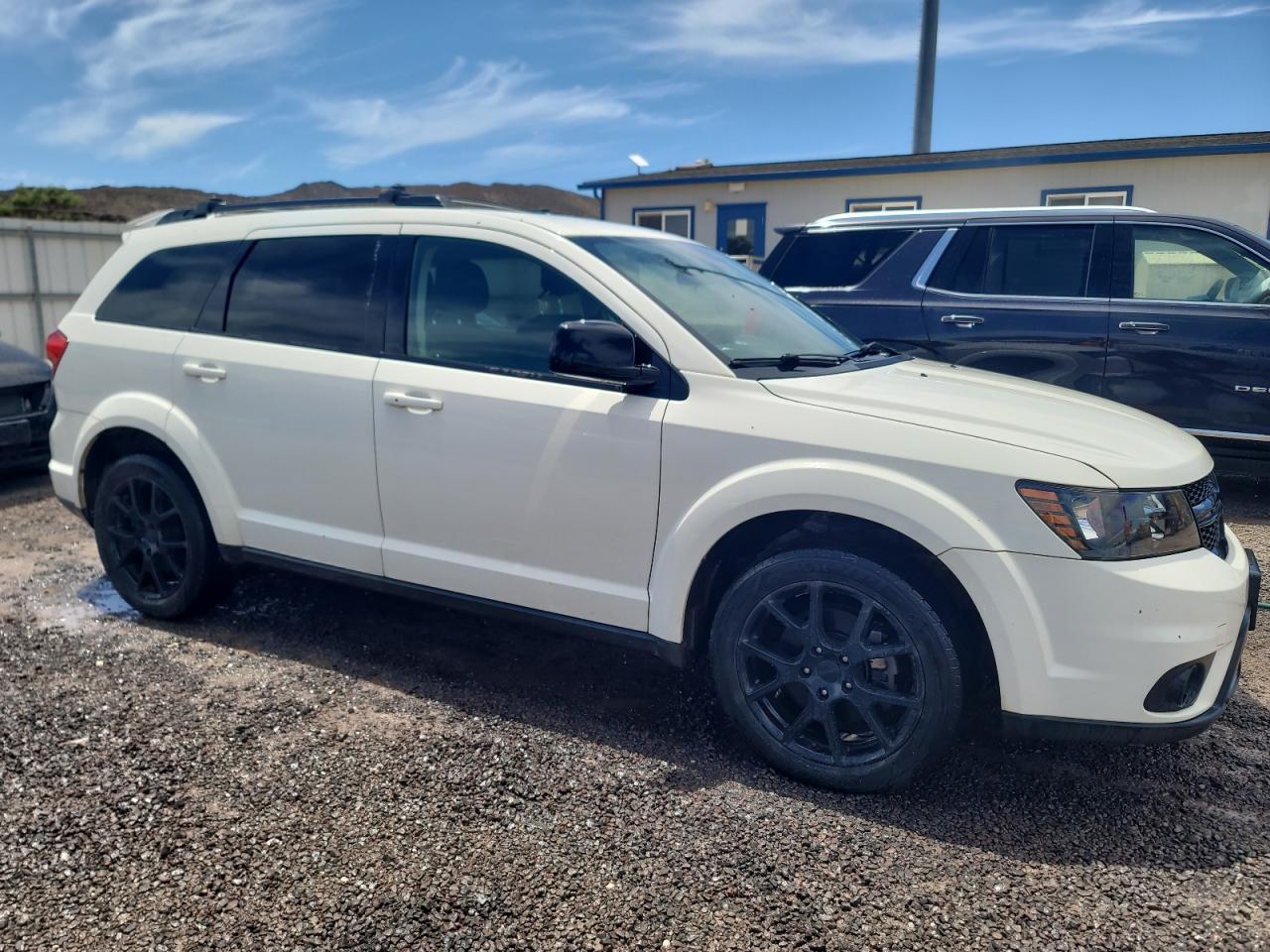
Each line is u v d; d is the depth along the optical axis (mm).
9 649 3988
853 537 2961
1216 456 6367
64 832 2646
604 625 3291
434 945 2238
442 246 3656
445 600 3607
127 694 3549
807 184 17547
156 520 4238
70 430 4422
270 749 3143
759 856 2609
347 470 3717
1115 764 3186
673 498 3096
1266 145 14273
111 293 4418
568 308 3387
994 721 2830
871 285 7070
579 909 2373
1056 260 6625
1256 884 2541
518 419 3340
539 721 3408
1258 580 3031
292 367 3809
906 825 2785
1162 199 15133
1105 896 2475
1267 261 6125
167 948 2211
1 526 6176
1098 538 2629
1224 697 2795
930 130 21844
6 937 2234
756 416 3006
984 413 2943
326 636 4199
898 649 2844
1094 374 6477
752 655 3080
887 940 2289
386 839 2648
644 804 2859
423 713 3447
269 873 2488
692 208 18703
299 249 3969
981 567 2684
